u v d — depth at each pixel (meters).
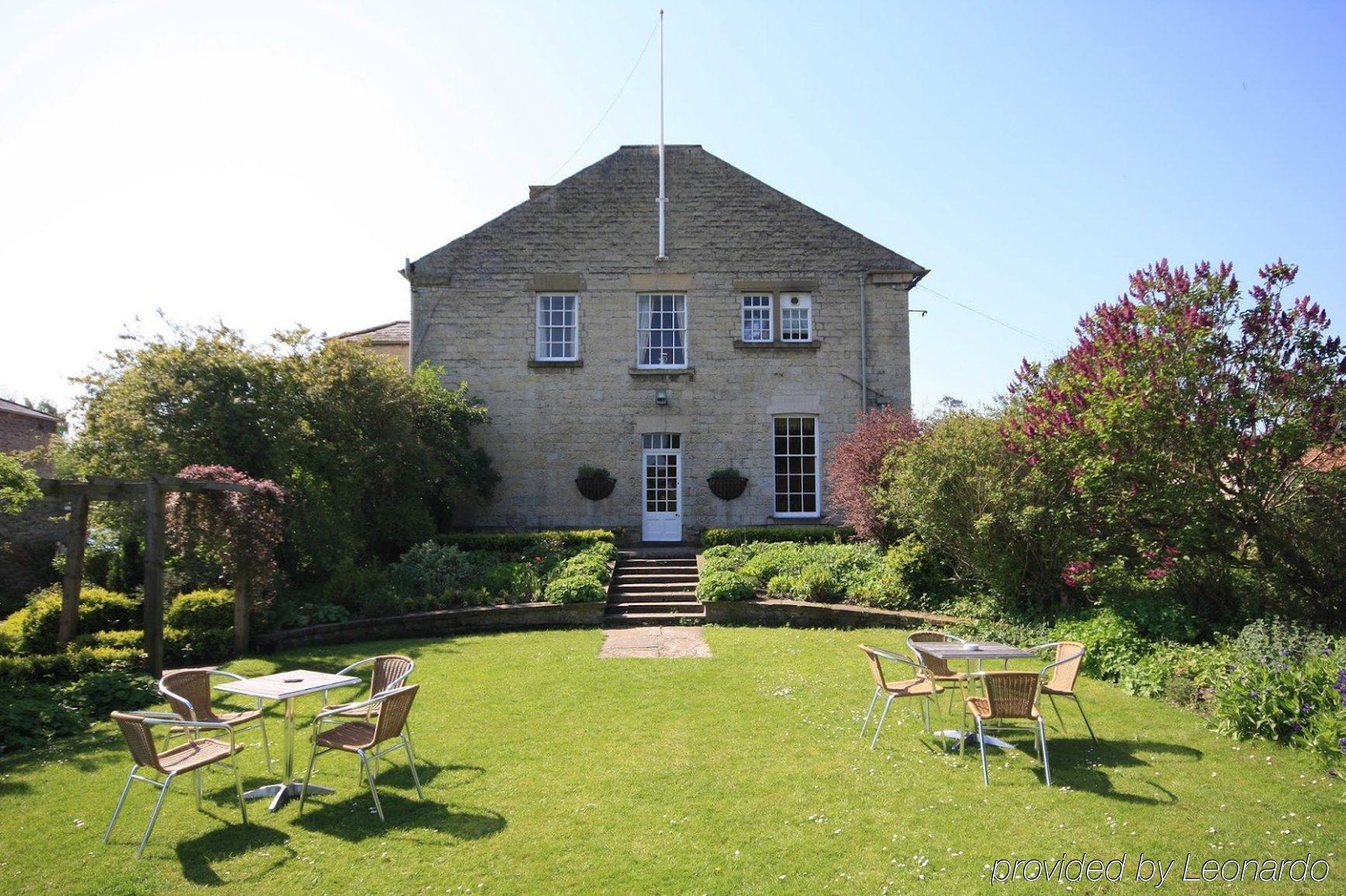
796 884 5.09
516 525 19.56
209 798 6.65
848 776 6.82
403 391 16.77
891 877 5.14
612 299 20.05
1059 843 5.55
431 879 5.23
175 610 13.05
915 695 7.64
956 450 12.72
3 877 5.38
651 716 8.59
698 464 19.73
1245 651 8.85
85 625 12.91
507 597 14.66
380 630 13.79
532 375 19.84
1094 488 10.52
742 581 14.61
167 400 14.38
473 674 10.55
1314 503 9.74
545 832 5.86
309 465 15.36
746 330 20.17
